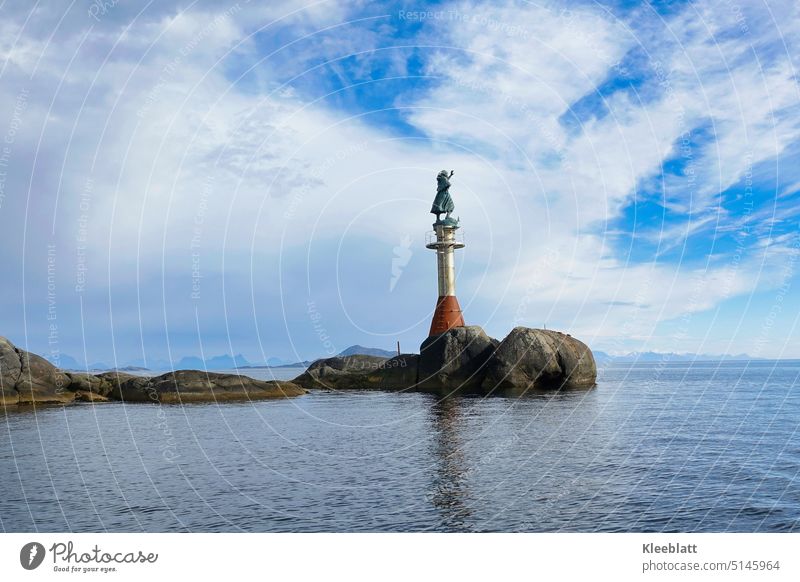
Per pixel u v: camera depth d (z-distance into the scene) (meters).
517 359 60.38
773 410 42.94
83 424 37.19
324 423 36.56
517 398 52.12
